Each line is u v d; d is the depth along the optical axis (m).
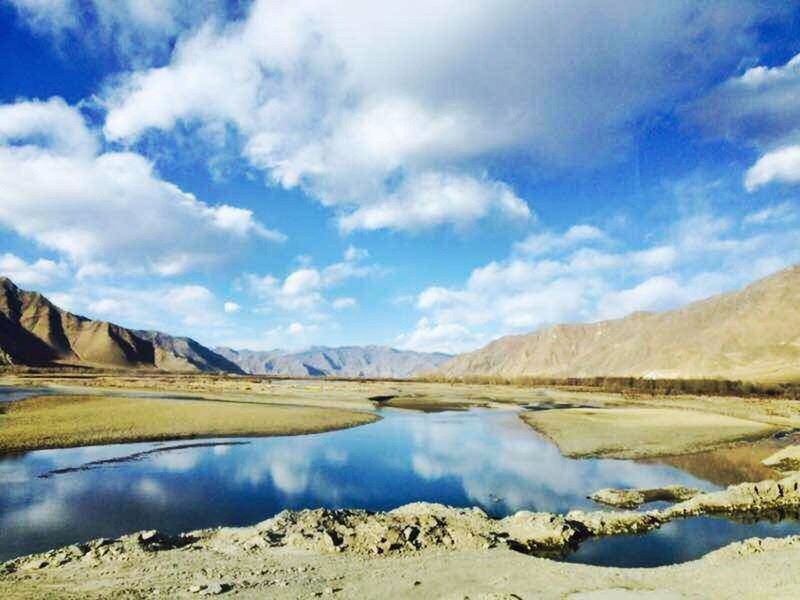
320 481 33.94
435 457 42.75
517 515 24.80
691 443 50.47
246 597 14.96
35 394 90.94
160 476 34.22
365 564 18.66
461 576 17.39
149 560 18.59
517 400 112.75
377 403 98.44
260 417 63.25
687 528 24.81
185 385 138.25
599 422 66.25
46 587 15.55
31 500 28.14
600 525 24.41
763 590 15.53
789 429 63.44
